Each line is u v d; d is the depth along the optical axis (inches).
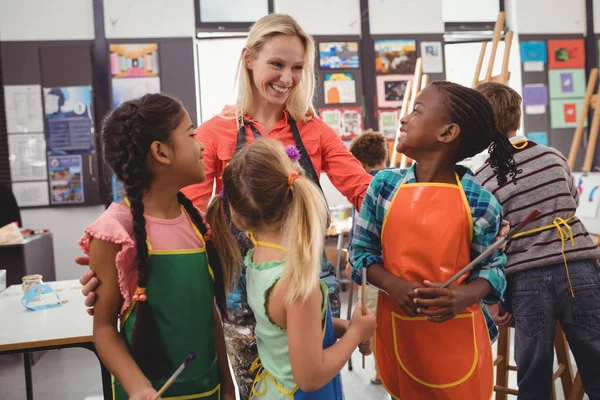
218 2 221.6
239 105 66.2
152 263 46.4
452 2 240.1
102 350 44.4
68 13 206.5
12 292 101.3
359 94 224.1
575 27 239.6
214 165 65.4
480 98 55.1
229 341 61.3
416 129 55.1
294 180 46.4
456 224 53.9
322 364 44.8
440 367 54.6
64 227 209.2
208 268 50.0
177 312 47.1
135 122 46.0
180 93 212.8
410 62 227.5
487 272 54.2
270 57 61.4
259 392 50.6
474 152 56.7
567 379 91.7
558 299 75.8
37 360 147.3
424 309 52.7
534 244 75.8
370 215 59.1
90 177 208.4
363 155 123.7
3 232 155.4
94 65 208.4
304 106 66.5
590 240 77.0
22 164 205.8
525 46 237.0
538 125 237.5
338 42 222.5
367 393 115.7
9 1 203.6
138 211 45.5
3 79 204.1
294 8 220.4
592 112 239.1
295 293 44.1
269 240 48.1
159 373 46.9
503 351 92.7
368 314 50.7
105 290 45.0
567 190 75.7
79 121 207.2
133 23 209.8
